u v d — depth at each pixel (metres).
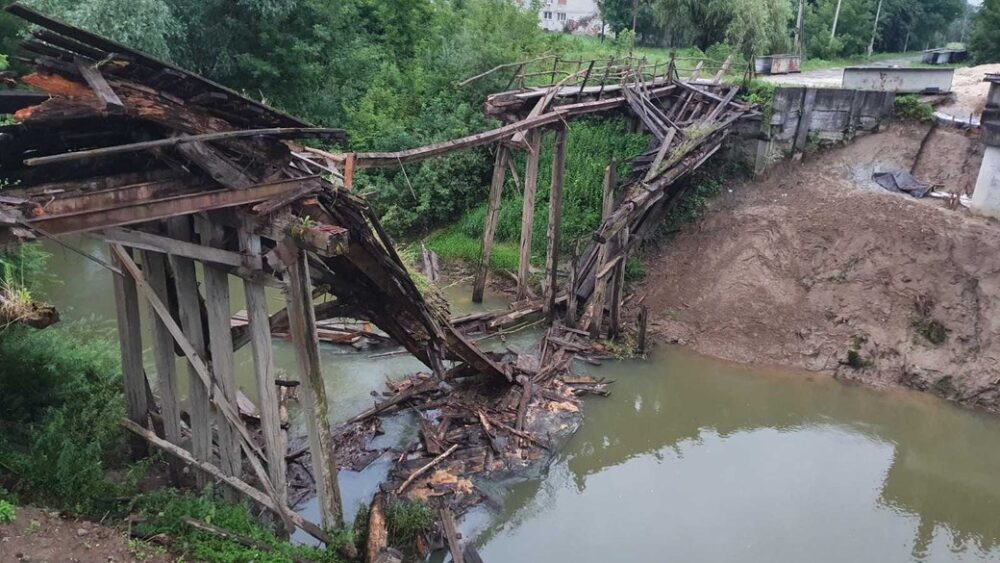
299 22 26.53
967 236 18.36
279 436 9.76
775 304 19.72
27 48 7.64
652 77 25.33
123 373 10.78
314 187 8.87
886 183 22.02
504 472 13.35
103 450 10.71
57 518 8.52
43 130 8.27
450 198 25.78
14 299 10.45
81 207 7.52
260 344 9.26
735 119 22.81
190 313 9.60
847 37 49.88
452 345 13.58
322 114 27.31
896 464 14.68
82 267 20.75
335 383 16.11
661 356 18.92
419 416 14.67
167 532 8.82
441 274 23.33
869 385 17.75
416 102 27.77
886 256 19.20
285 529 10.27
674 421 16.06
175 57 24.14
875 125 23.52
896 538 12.35
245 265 8.83
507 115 19.38
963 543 12.34
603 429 15.49
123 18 20.30
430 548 11.10
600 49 37.81
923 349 17.70
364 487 12.54
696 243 22.34
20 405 10.75
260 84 26.36
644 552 11.67
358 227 9.75
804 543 12.10
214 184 8.67
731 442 15.32
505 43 28.88
